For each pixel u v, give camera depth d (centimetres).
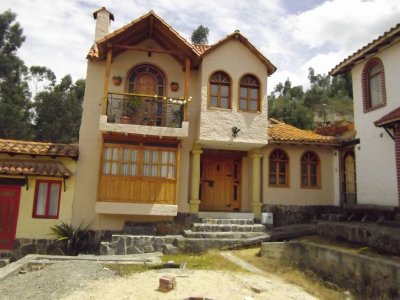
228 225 1234
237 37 1360
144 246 1127
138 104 1284
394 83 1210
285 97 6644
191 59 1346
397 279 666
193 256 1047
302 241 1081
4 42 3869
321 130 1853
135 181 1221
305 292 684
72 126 3844
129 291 626
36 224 1203
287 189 1505
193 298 568
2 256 1159
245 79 1377
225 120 1319
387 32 1152
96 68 1348
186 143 1373
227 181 1507
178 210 1321
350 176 1499
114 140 1235
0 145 1191
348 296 721
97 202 1181
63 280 707
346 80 6600
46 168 1208
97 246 1230
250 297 610
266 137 1344
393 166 1194
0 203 1193
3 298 605
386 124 1134
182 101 1280
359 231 988
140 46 1384
